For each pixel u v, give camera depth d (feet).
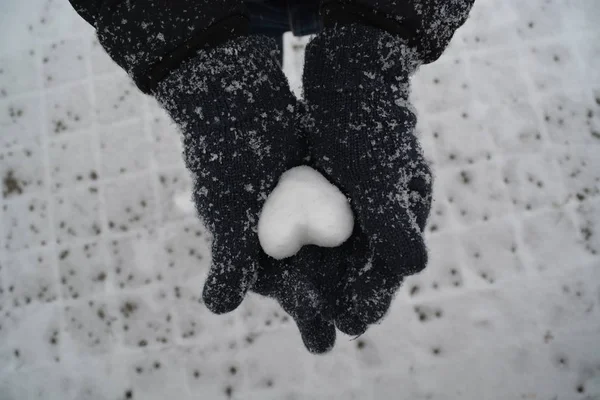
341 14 1.69
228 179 1.70
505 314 3.09
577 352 3.02
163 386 3.21
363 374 3.10
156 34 1.65
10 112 3.63
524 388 3.02
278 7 2.45
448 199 3.21
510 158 3.24
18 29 3.73
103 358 3.27
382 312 1.79
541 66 3.35
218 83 1.67
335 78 1.67
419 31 1.70
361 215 1.69
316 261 1.81
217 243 1.73
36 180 3.52
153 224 3.36
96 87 3.59
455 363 3.07
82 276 3.36
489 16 3.45
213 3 1.66
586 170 3.19
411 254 1.62
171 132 3.46
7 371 3.33
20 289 3.41
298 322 1.92
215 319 3.23
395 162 1.69
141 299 3.30
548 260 3.12
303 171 1.78
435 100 3.34
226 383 3.17
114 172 3.46
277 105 1.73
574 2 3.44
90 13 1.76
